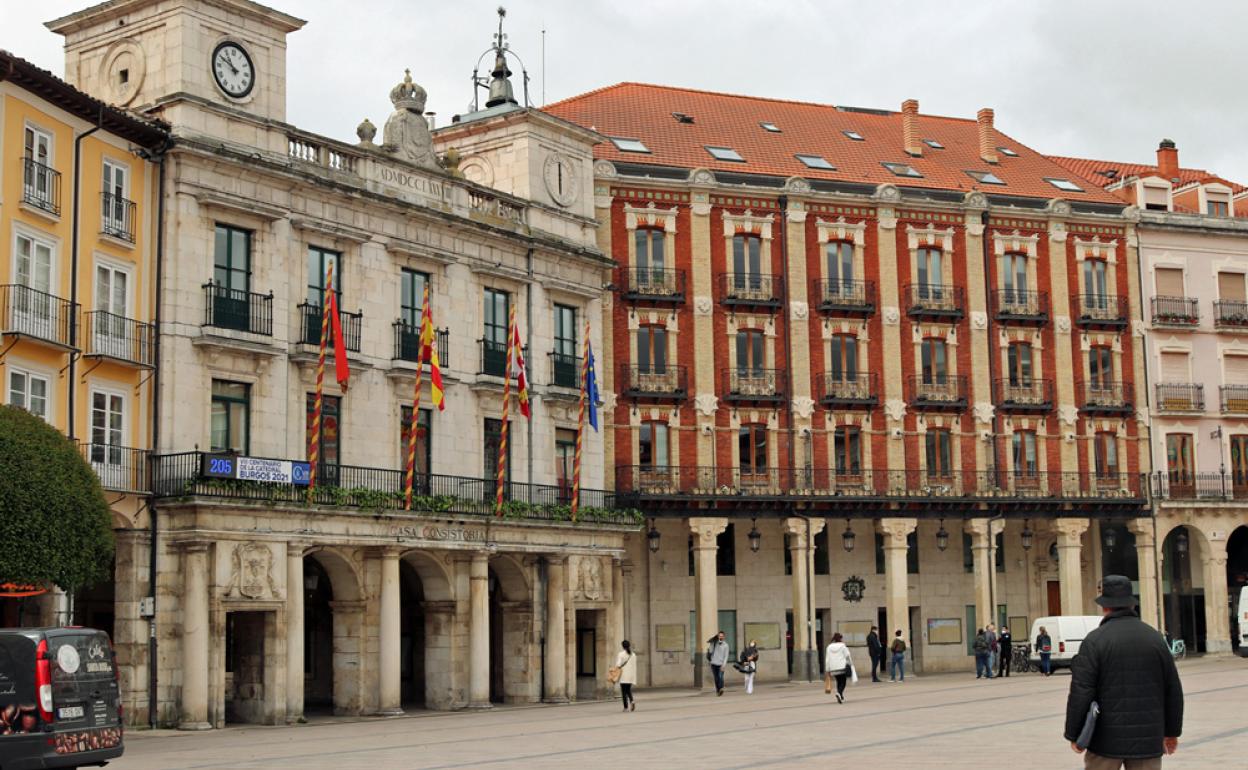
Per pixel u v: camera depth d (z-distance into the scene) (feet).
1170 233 209.87
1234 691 117.60
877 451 189.06
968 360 195.52
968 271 196.44
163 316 118.83
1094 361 203.72
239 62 127.24
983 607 189.98
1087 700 39.91
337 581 132.46
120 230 116.16
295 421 129.29
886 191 191.01
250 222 125.80
